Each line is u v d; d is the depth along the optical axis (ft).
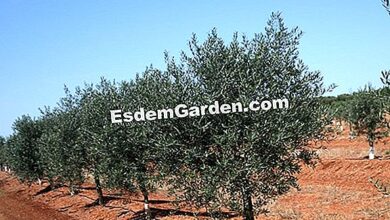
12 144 165.89
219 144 41.52
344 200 78.89
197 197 44.27
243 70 43.50
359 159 109.29
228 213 68.23
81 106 106.63
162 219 79.61
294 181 45.19
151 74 61.93
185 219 76.07
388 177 92.48
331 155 129.80
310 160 47.85
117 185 76.07
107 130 76.23
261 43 44.83
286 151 43.78
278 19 45.14
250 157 40.88
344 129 166.61
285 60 44.55
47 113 136.46
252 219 44.65
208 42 45.34
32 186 181.88
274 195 44.96
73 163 108.06
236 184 42.04
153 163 72.49
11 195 168.14
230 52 44.42
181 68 46.34
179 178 45.65
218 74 43.16
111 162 75.97
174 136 45.19
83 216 102.68
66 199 129.90
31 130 156.87
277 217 70.69
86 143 96.02
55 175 127.03
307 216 69.21
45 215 112.57
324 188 92.94
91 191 136.26
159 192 113.91
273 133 41.34
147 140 49.39
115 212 96.43
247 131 40.91
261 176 44.34
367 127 106.01
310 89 44.55
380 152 122.31
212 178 42.19
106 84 85.92
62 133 112.16
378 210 68.13
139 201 104.37
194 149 43.16
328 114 44.68
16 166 156.97
